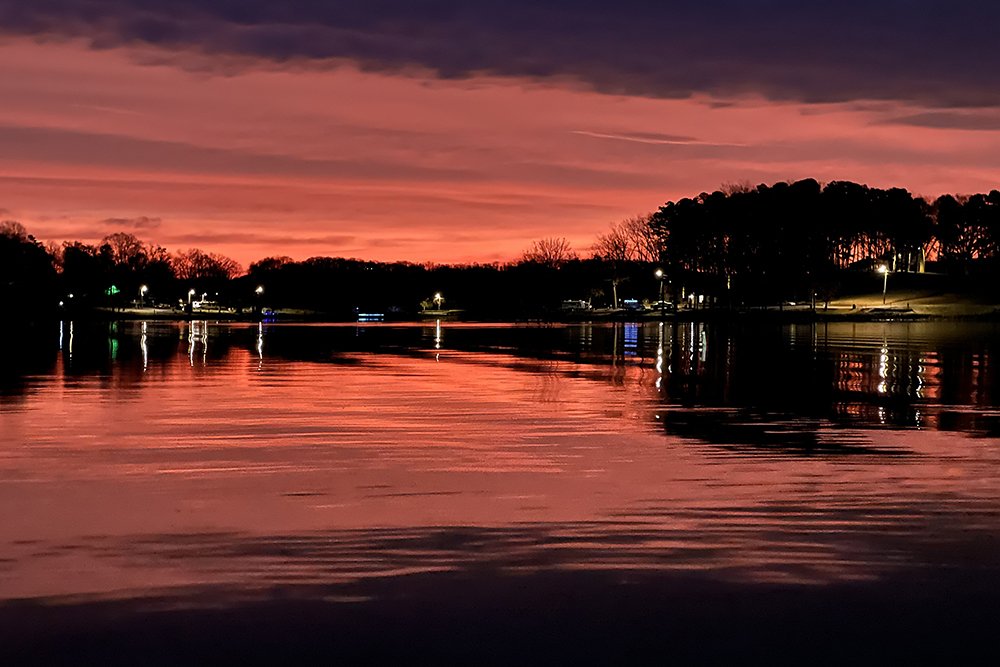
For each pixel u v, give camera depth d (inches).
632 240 6786.4
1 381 1237.7
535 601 350.0
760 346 2185.0
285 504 505.0
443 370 1483.8
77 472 596.1
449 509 492.7
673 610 342.0
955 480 573.6
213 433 768.9
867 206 6496.1
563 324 4183.1
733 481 569.0
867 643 314.3
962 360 1672.0
